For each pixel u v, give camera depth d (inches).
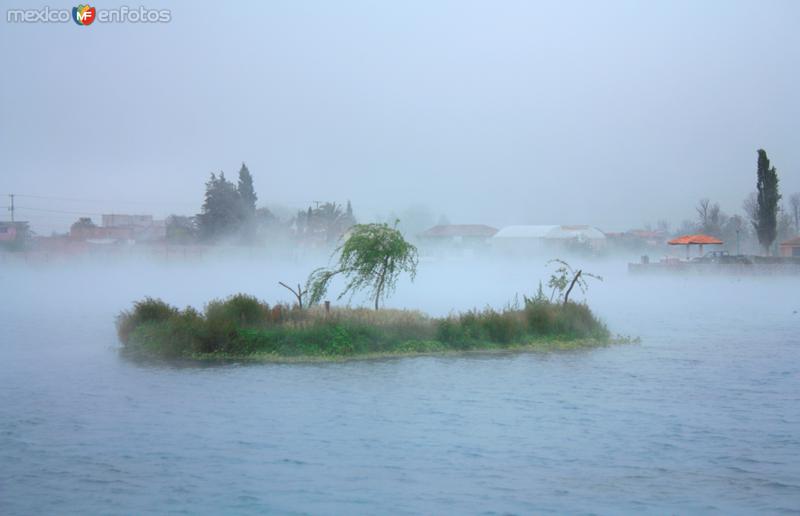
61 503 521.0
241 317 1189.7
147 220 6048.2
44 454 629.3
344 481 564.4
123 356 1128.8
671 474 583.8
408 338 1178.6
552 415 759.7
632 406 799.7
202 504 519.2
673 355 1154.0
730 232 5900.6
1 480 565.9
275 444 655.1
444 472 585.3
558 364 1063.6
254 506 514.6
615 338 1337.4
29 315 1761.8
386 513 502.3
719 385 913.5
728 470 593.6
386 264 1267.2
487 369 1016.9
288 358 1085.1
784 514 506.6
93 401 817.5
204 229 4579.2
